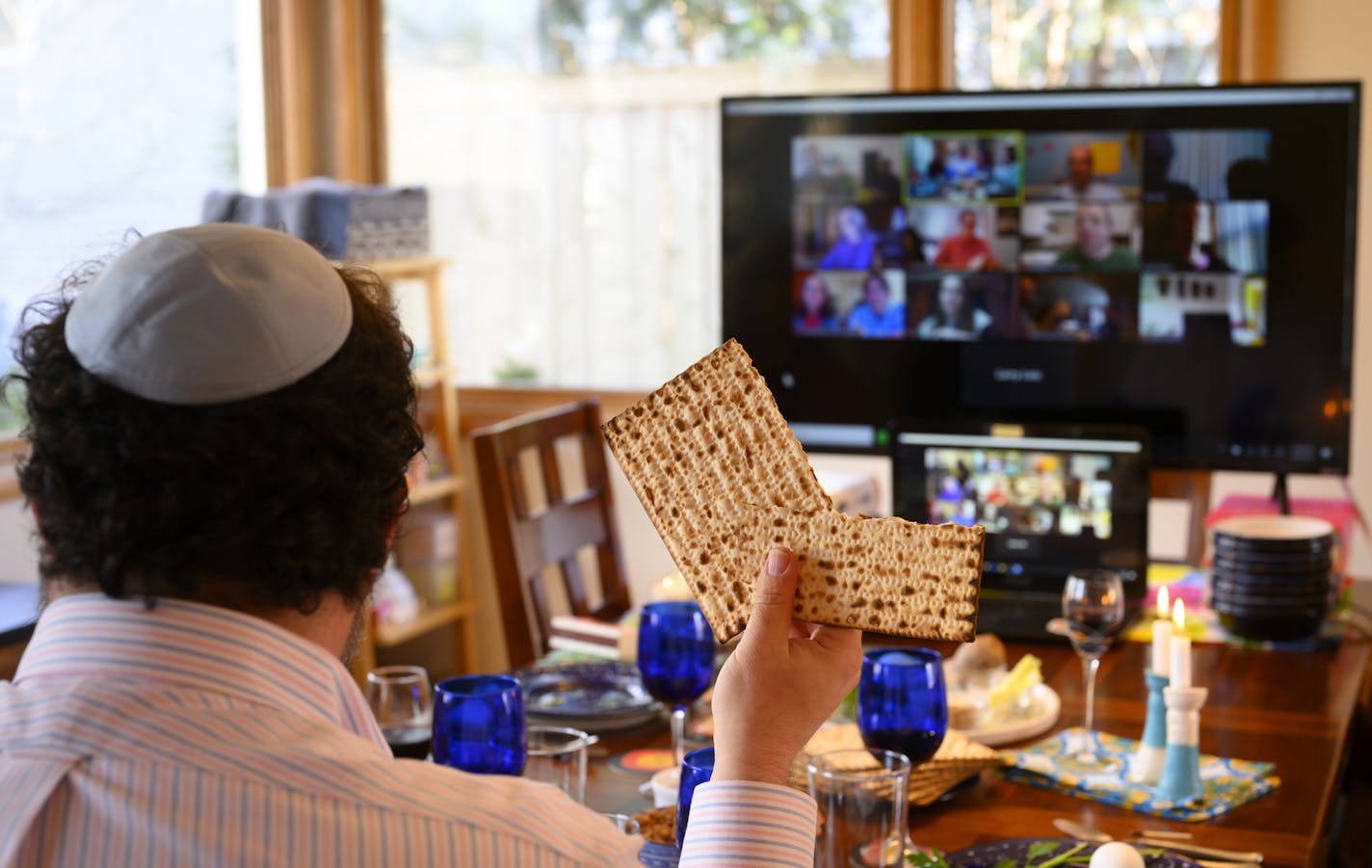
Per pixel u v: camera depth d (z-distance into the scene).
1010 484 2.32
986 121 2.55
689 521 0.97
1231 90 2.43
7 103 3.46
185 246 0.74
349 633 0.83
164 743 0.68
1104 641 1.64
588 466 2.65
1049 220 2.55
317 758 0.70
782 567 0.91
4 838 0.67
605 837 0.78
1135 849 1.33
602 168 3.91
